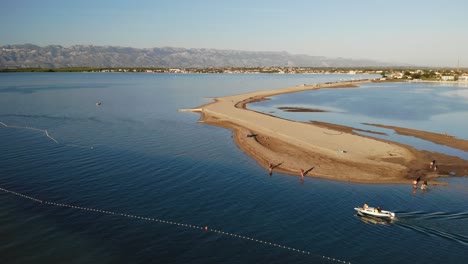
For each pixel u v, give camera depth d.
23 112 107.31
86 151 63.44
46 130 81.25
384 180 50.66
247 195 45.16
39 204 41.88
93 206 41.53
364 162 57.84
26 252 32.53
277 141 71.00
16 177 49.91
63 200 42.97
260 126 84.62
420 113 114.25
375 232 36.50
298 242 34.62
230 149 66.56
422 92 190.12
